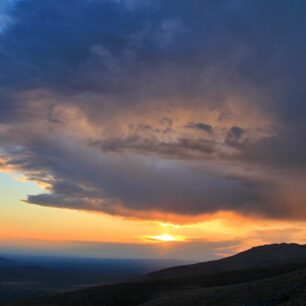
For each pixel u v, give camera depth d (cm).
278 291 5206
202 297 6166
